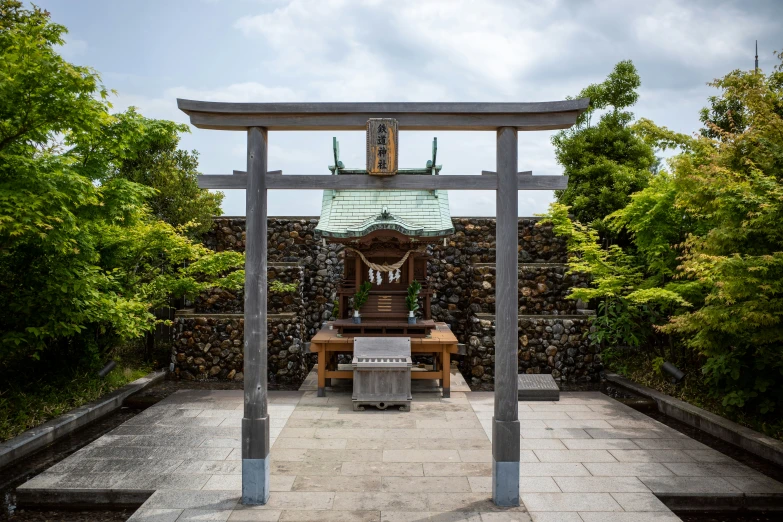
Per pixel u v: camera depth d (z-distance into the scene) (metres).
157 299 9.99
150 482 5.47
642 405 8.74
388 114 5.00
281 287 11.02
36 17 8.16
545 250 13.29
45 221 6.43
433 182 5.02
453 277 13.19
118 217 7.96
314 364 12.14
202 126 5.01
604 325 10.74
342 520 4.66
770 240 5.88
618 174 12.98
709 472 5.83
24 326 7.57
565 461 6.16
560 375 10.72
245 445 4.95
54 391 8.15
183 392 9.52
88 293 7.65
